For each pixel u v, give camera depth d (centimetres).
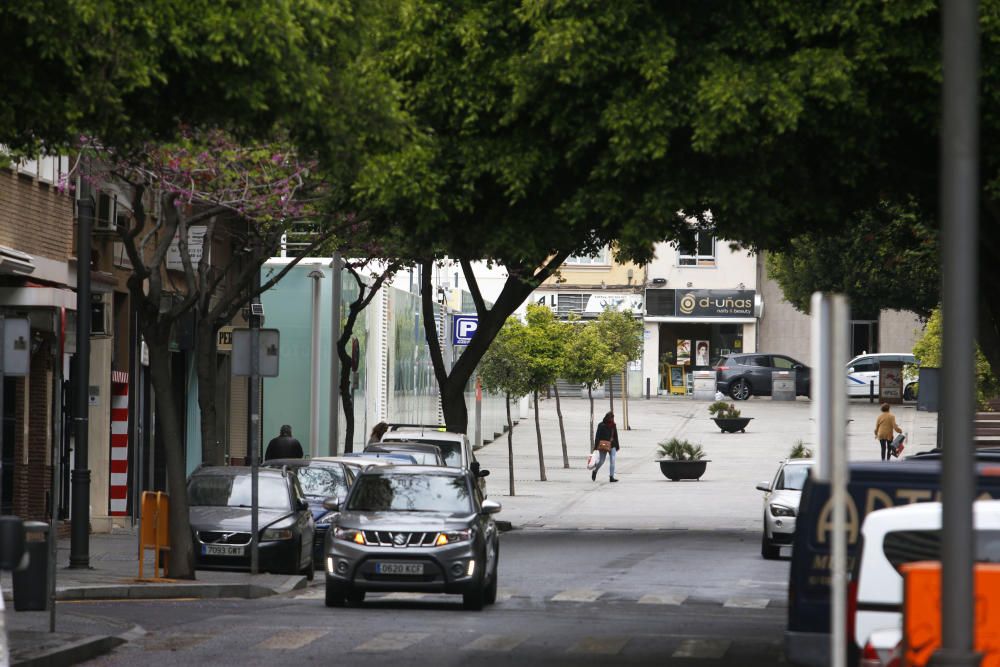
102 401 6725
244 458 9362
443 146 3947
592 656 3189
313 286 9362
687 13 3706
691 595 4753
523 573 5462
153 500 4700
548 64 3678
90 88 2956
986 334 5644
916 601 1717
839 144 3722
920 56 3625
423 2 3928
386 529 4234
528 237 3975
